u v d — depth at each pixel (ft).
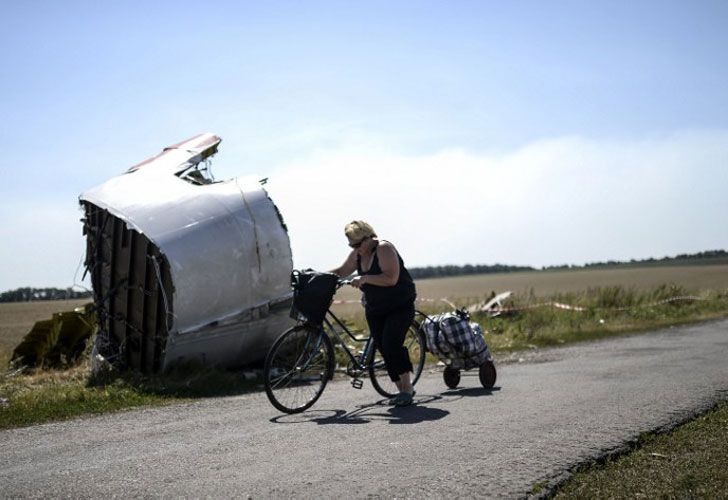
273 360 22.91
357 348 25.49
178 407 25.52
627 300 78.23
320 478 15.05
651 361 34.58
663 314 72.13
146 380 30.94
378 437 18.70
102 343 37.06
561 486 14.65
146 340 34.40
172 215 33.42
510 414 21.33
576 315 66.44
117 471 16.05
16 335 81.10
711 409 21.99
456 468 15.60
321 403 24.99
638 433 18.65
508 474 15.15
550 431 18.92
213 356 34.22
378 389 25.73
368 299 23.85
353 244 23.79
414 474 15.21
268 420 21.91
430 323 27.43
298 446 17.97
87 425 22.33
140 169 37.99
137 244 34.83
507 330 55.72
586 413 21.24
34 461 17.47
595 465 16.15
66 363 39.73
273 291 34.78
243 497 13.92
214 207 34.24
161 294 33.30
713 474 15.23
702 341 45.37
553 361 36.94
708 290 101.81
